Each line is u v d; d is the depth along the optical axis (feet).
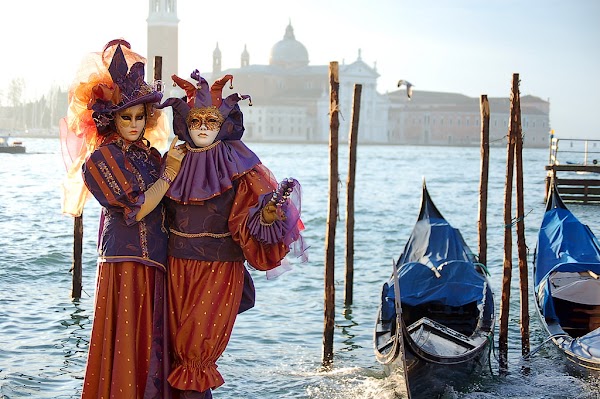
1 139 216.74
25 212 83.46
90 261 53.31
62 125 13.76
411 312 31.94
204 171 12.92
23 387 27.76
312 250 65.51
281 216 12.72
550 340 33.45
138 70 13.26
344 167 208.85
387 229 81.35
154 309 12.90
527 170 211.82
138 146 13.26
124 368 12.69
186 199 12.84
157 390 12.82
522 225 33.40
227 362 32.12
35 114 419.74
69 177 13.87
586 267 35.63
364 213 97.60
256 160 13.26
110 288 12.89
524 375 31.24
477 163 250.57
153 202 12.71
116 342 12.72
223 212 12.98
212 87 13.08
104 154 12.82
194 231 12.92
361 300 44.68
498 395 29.07
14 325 36.17
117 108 12.89
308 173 181.78
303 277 50.29
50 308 39.45
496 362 32.58
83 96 13.48
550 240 38.24
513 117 33.42
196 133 12.87
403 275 31.94
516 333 37.09
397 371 27.32
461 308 31.99
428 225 36.19
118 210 12.84
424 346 28.37
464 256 34.63
